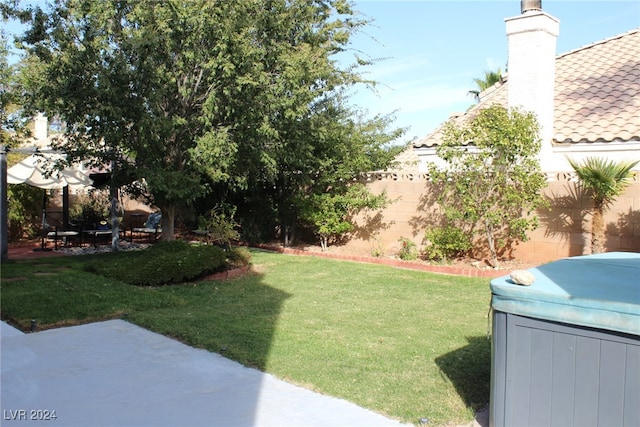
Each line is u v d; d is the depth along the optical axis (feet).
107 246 52.90
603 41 56.95
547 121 41.16
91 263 37.73
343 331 23.17
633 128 39.42
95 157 38.70
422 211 45.68
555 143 41.78
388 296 30.81
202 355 19.99
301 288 33.06
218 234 44.45
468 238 41.14
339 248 51.03
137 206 67.87
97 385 17.11
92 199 61.93
